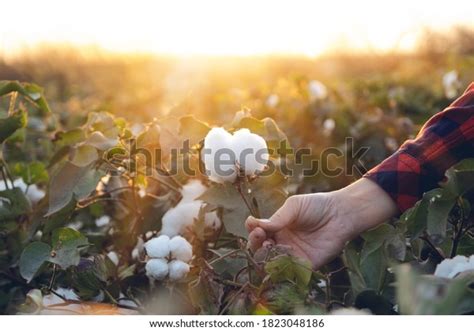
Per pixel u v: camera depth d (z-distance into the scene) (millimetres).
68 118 4008
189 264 1400
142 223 1616
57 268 1514
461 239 1363
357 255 1247
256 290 1188
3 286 1582
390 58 9164
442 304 826
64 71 9141
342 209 1320
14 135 2014
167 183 1645
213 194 1405
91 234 1686
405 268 848
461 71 4035
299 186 2068
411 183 1343
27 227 1647
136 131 2410
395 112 3576
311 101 3504
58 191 1497
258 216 1406
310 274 1161
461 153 1371
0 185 1866
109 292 1409
